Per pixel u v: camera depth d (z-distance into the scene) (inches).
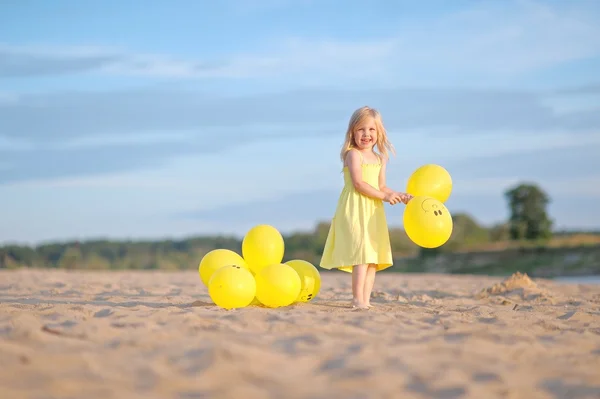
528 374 124.2
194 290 326.3
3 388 107.3
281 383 112.7
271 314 185.9
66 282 382.3
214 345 135.3
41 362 123.2
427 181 231.5
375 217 225.9
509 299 289.0
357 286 222.4
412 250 1071.6
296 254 981.8
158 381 112.0
